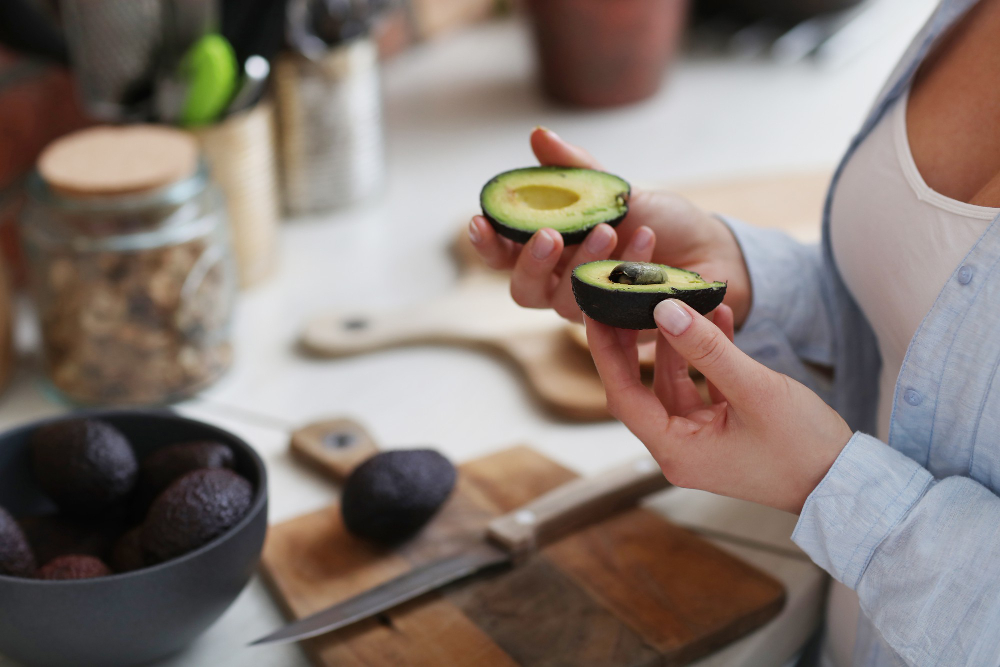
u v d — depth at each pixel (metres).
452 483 1.12
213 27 1.39
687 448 0.92
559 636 1.02
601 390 1.31
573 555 1.10
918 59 0.98
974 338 0.90
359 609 1.02
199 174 1.30
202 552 0.96
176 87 1.39
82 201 1.24
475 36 2.45
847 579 0.93
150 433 1.10
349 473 1.15
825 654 1.10
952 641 0.89
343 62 1.58
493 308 1.46
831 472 0.91
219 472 1.00
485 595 1.06
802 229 1.54
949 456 0.94
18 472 1.07
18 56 1.44
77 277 1.26
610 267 0.91
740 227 1.12
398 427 1.30
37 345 1.42
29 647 0.96
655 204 1.08
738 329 1.12
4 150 1.43
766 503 0.95
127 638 0.96
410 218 1.71
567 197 1.00
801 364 1.13
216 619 1.00
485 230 1.00
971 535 0.89
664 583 1.07
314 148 1.63
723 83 2.23
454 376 1.38
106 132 1.34
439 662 1.00
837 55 2.32
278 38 1.43
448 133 1.99
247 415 1.31
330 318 1.44
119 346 1.28
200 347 1.32
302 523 1.14
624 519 1.15
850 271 1.04
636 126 2.01
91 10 1.33
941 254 0.93
